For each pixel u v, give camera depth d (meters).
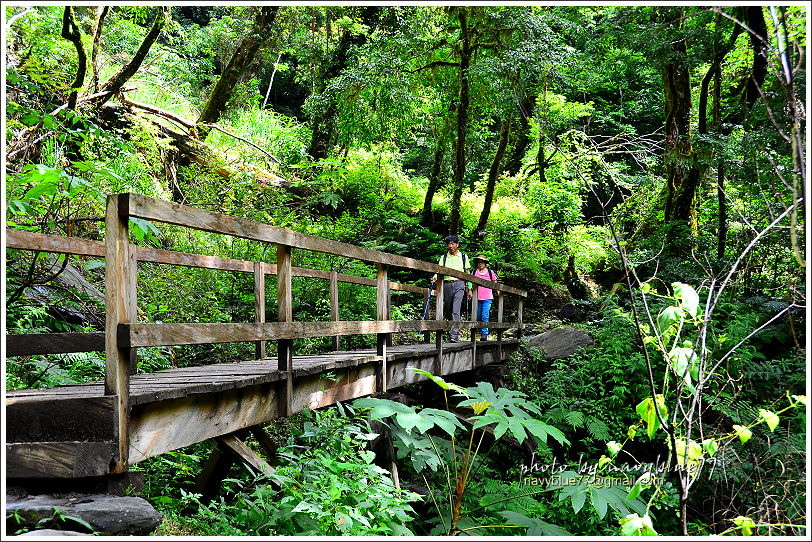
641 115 18.67
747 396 7.28
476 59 12.79
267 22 12.91
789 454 5.43
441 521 4.88
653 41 10.76
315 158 15.35
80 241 3.83
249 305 8.74
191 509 4.17
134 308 2.88
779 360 7.79
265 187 10.91
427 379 6.57
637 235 12.41
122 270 2.67
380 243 13.04
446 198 15.40
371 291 9.84
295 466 3.88
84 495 2.64
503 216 15.23
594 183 14.17
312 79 16.19
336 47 15.20
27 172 3.94
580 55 14.05
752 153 7.97
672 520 5.80
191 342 2.96
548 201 15.47
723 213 10.82
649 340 2.90
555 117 14.34
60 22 8.90
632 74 18.70
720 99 13.25
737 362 7.34
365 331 4.79
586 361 8.91
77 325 5.81
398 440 5.12
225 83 12.92
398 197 15.13
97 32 9.41
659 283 10.46
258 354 5.50
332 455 4.00
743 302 9.18
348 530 3.23
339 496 3.35
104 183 6.87
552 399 8.45
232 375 3.86
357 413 4.67
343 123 13.35
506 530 4.84
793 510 4.52
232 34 14.63
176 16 19.97
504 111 13.41
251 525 3.43
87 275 7.04
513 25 11.85
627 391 8.16
